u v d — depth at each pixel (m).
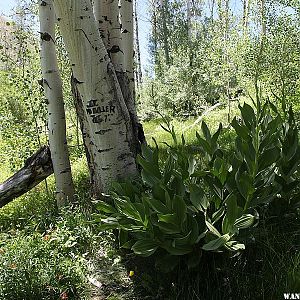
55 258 3.61
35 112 6.50
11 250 3.63
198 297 2.91
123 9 6.74
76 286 3.43
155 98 19.31
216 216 3.06
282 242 3.38
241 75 11.15
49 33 5.14
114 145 4.63
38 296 3.21
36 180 5.52
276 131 3.57
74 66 4.44
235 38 11.41
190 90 17.56
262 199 3.19
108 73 4.48
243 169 3.26
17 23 6.85
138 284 3.44
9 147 6.90
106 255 3.96
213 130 10.15
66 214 4.58
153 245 3.06
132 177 4.65
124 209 3.09
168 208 3.03
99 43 4.39
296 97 8.12
